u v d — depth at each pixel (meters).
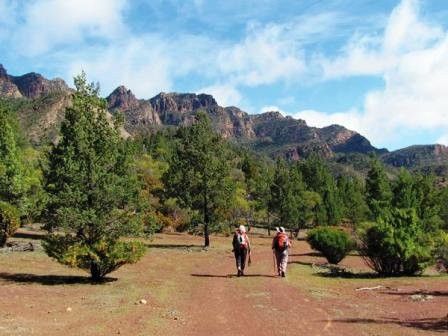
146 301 14.12
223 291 16.48
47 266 22.34
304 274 23.39
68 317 11.71
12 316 11.38
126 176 19.27
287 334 10.79
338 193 75.31
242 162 120.12
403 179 34.75
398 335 10.85
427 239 24.48
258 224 81.81
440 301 15.86
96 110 19.48
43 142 19.91
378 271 24.44
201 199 37.97
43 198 18.55
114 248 18.48
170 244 38.62
